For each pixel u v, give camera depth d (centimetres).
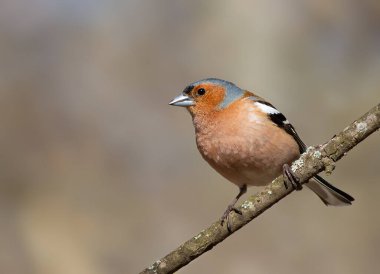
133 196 1368
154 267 756
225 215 761
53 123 1425
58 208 1348
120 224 1334
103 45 1498
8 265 1270
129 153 1412
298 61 1488
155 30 1514
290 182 750
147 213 1348
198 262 1284
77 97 1453
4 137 1395
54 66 1470
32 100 1433
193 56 1504
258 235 1300
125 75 1481
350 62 1477
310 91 1466
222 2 1530
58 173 1384
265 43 1502
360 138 730
